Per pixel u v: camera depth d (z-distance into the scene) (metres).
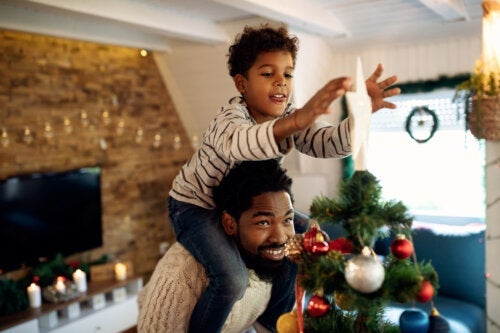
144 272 5.00
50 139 4.15
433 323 0.89
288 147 0.91
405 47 4.50
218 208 1.23
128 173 4.84
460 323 2.88
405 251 0.87
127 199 4.84
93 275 4.26
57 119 4.21
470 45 4.20
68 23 3.85
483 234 3.25
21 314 3.61
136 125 4.93
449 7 3.34
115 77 4.71
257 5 2.94
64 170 4.25
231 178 1.17
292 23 3.57
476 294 3.18
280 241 1.16
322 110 0.81
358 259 0.82
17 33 3.92
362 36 4.44
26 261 3.93
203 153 1.28
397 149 4.75
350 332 0.94
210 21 4.09
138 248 4.96
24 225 3.90
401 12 3.89
